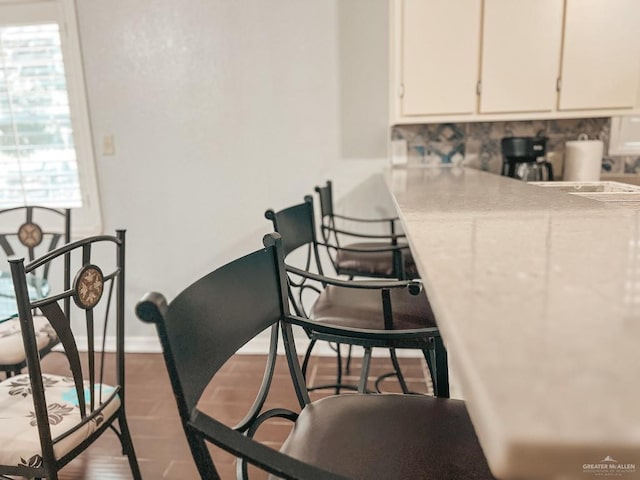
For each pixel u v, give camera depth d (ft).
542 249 2.24
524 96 7.79
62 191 9.11
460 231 2.67
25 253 9.37
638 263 1.99
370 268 6.75
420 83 7.88
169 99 8.61
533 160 8.30
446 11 7.64
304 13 8.20
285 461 1.86
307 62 8.34
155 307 1.96
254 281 3.00
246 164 8.73
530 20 7.57
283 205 8.82
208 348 2.43
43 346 5.87
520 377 1.13
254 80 8.45
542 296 1.63
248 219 8.91
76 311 9.46
